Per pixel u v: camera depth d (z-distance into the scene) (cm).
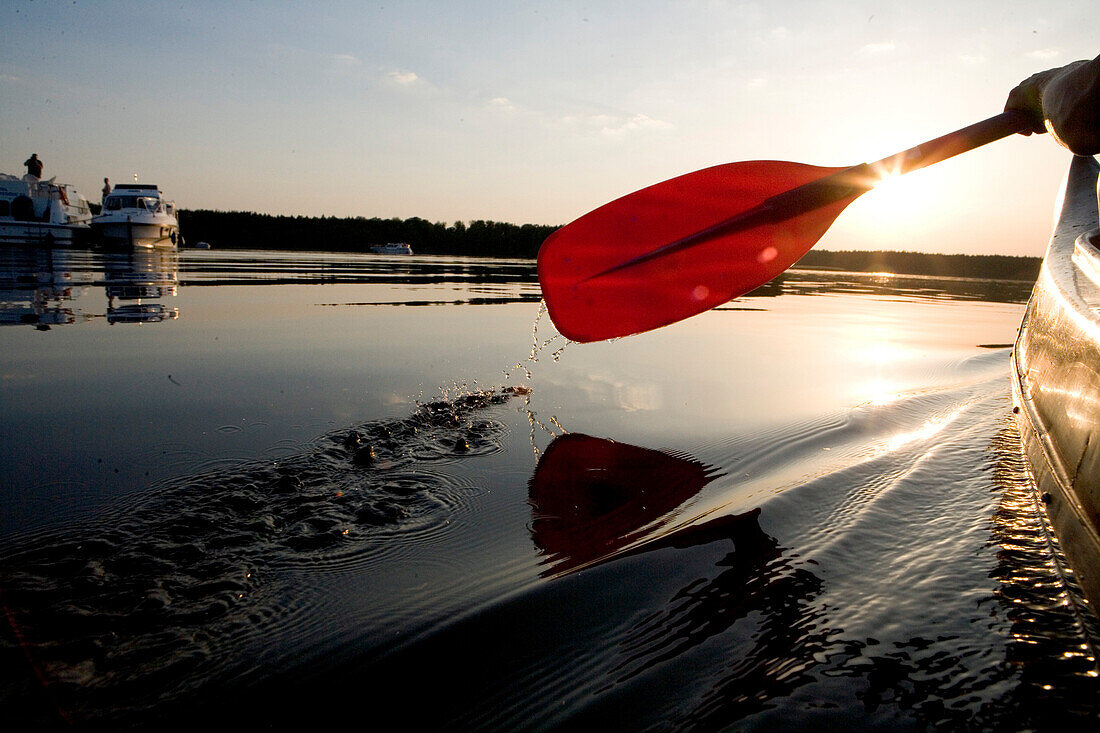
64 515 181
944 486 188
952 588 134
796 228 252
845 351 481
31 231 2003
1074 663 110
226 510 188
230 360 380
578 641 124
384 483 211
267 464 221
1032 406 206
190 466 217
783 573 145
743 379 374
